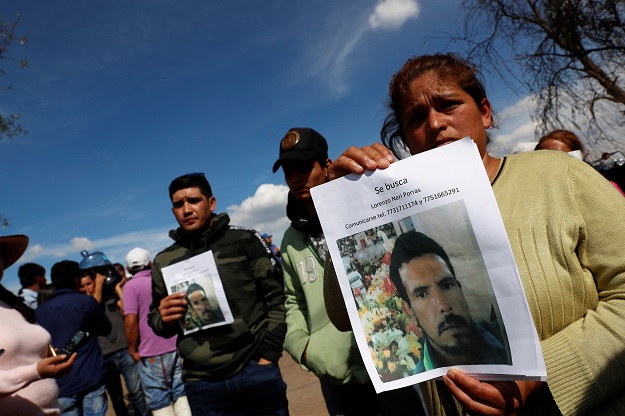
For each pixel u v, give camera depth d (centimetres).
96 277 633
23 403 232
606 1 682
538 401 118
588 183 113
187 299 285
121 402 630
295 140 251
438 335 109
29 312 258
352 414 239
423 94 124
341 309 140
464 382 104
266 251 298
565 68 705
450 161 106
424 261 109
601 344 107
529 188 118
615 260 109
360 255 115
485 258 103
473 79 129
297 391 568
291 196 262
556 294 112
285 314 276
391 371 113
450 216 105
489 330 103
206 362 279
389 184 111
